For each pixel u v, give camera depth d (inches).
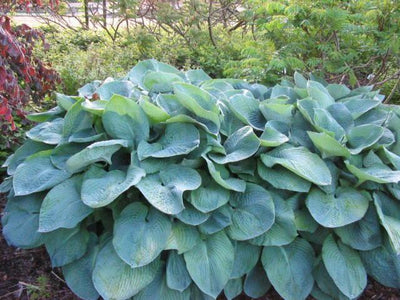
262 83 165.8
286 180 81.5
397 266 79.7
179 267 77.0
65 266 80.9
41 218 74.7
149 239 72.0
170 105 91.5
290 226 79.7
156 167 80.6
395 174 79.7
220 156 83.4
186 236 76.2
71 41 282.4
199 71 126.0
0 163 128.4
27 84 125.0
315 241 85.6
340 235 81.2
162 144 84.3
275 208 81.4
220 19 310.0
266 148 87.7
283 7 147.9
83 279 79.0
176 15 278.2
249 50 164.6
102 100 87.8
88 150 74.4
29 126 134.8
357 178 84.7
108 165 84.5
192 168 82.0
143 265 70.7
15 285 89.1
